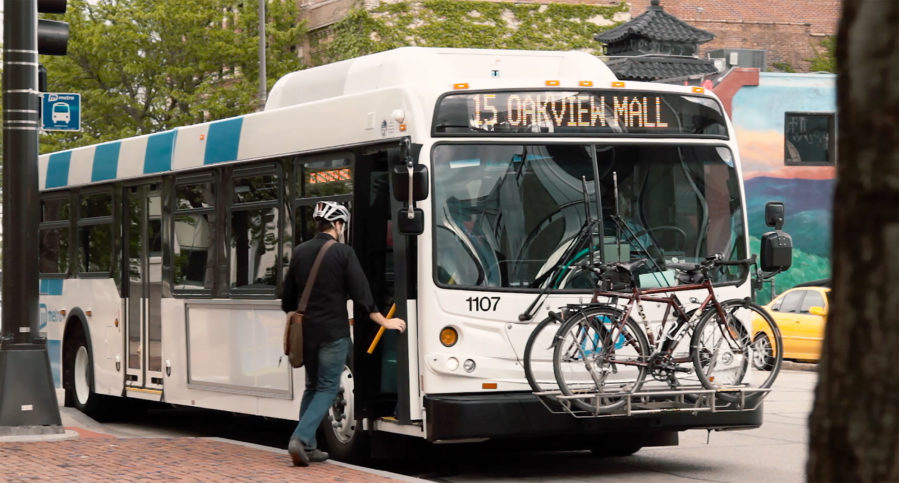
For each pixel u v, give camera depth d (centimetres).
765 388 1073
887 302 343
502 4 5194
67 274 1731
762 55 4628
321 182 1170
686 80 3894
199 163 1380
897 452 343
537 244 1059
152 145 1488
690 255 1102
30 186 1257
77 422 1588
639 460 1211
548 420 1030
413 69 1155
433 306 1030
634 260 1078
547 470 1144
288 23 5016
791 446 1306
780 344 1088
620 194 1086
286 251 1216
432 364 1027
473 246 1044
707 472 1124
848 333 349
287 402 1209
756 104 3722
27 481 952
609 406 1016
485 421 1014
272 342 1233
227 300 1312
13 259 1252
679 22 4497
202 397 1371
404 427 1058
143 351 1512
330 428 1162
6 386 1234
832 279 356
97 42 4712
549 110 1078
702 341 1063
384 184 1119
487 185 1055
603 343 1026
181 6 4738
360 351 1099
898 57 340
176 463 1044
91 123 4884
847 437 349
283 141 1226
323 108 1168
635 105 1103
